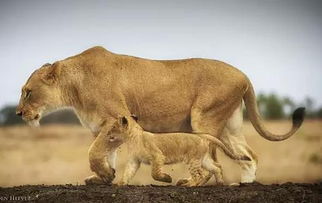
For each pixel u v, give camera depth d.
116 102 16.92
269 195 15.46
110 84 16.98
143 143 16.39
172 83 17.31
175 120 17.44
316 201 15.31
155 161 16.34
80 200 15.23
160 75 17.31
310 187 16.28
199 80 17.39
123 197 15.23
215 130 17.50
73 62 17.34
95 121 17.03
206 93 17.31
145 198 15.20
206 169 16.75
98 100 16.92
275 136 17.77
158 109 17.31
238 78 17.50
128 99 17.17
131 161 16.61
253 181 17.55
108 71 17.06
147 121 17.41
